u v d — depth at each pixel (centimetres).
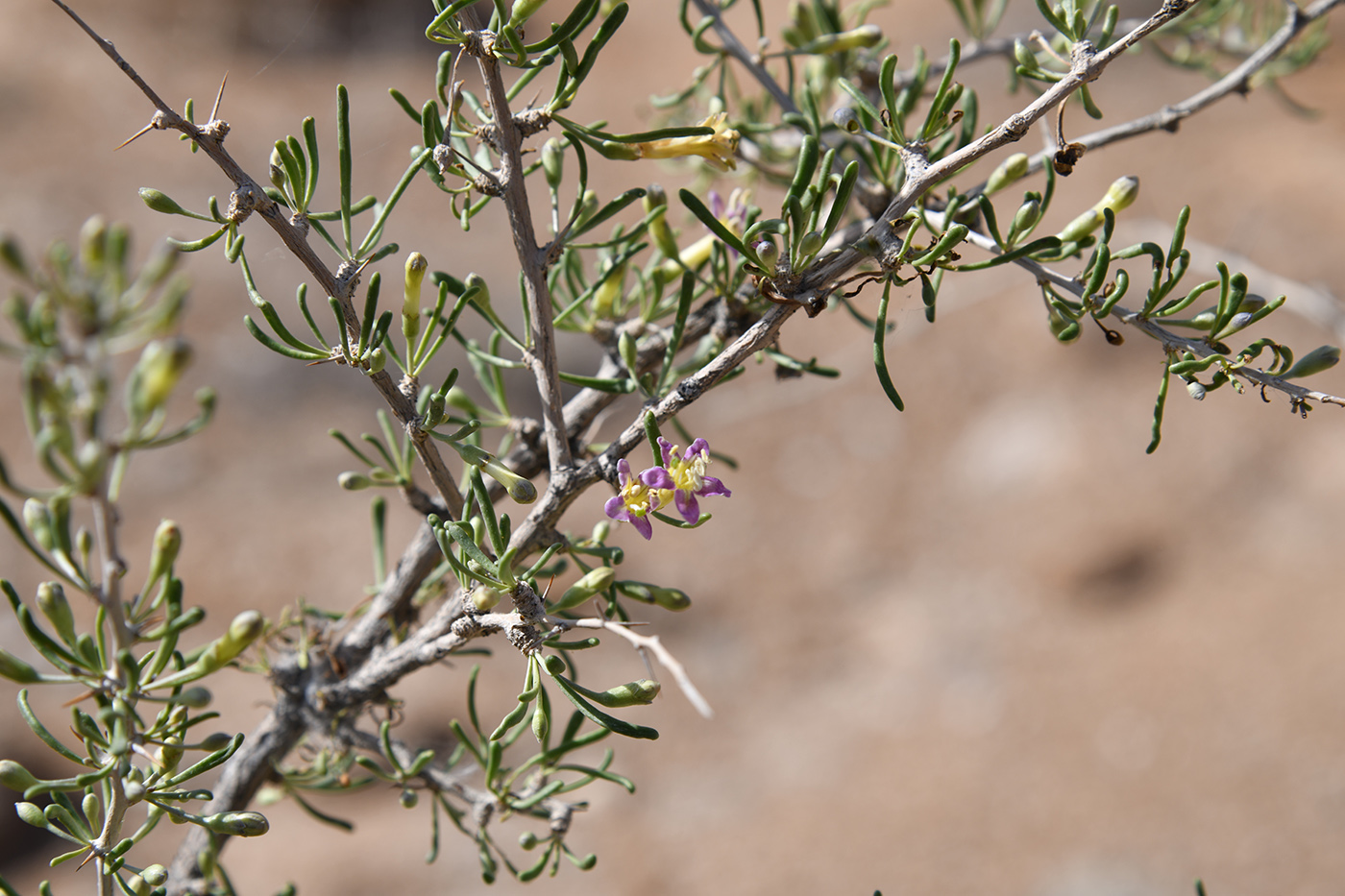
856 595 815
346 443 179
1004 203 963
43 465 80
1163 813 614
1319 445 798
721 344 181
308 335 930
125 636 99
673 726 736
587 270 263
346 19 1331
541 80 314
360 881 636
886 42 208
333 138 1127
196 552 804
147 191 122
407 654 169
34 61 1146
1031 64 146
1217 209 955
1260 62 199
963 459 882
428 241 975
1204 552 761
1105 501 807
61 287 74
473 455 134
